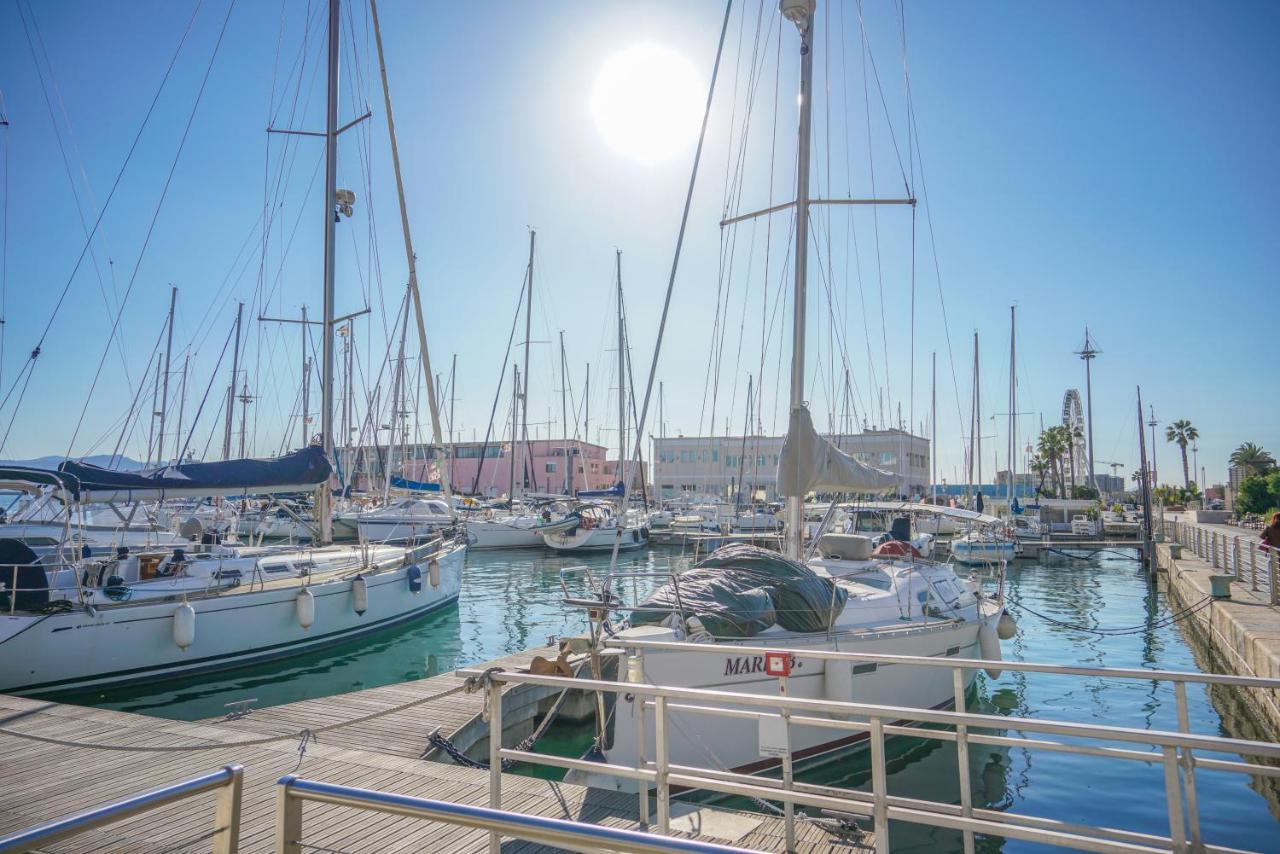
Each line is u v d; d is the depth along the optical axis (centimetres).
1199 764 373
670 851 189
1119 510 5431
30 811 591
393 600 1568
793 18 1012
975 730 1012
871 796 462
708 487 6191
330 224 1708
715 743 741
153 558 1265
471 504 3922
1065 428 7119
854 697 854
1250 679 400
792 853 479
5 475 1074
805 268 1006
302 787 236
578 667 955
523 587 2427
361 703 922
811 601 841
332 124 1714
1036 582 2794
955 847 692
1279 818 754
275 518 2984
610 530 3331
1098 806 777
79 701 1084
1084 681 1312
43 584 1118
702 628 767
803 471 905
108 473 1159
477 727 866
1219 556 2219
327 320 1703
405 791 625
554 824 203
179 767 689
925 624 946
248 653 1263
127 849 521
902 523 1619
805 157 1013
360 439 3662
